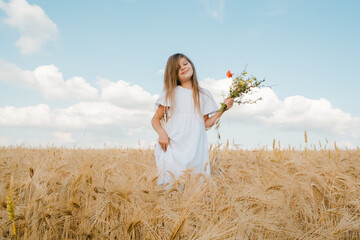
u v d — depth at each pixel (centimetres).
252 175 289
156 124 286
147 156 500
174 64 293
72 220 170
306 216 196
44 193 174
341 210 176
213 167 297
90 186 184
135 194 176
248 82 305
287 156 448
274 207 177
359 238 162
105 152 524
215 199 181
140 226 164
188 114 280
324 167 288
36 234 148
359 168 348
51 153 379
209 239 131
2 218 152
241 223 149
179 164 258
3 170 268
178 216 151
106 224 166
